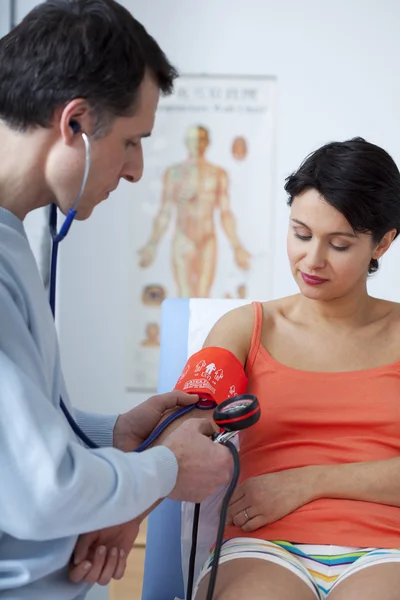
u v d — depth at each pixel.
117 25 1.01
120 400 3.26
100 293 3.22
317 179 1.37
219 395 1.37
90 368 3.25
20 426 0.91
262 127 3.16
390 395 1.41
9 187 1.05
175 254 3.21
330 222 1.37
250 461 1.42
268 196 3.18
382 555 1.24
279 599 1.16
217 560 1.14
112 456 0.99
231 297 3.23
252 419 1.17
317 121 3.15
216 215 3.20
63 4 1.02
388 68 3.12
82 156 1.03
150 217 3.20
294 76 3.14
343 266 1.40
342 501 1.33
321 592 1.25
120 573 1.13
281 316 1.53
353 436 1.40
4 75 1.01
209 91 3.15
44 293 1.08
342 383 1.43
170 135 3.17
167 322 1.73
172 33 3.13
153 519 1.57
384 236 1.47
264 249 3.21
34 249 2.56
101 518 0.95
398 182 1.42
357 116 3.14
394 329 1.50
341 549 1.28
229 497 1.14
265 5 3.12
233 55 3.14
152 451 1.05
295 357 1.48
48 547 1.01
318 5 3.11
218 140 3.17
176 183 3.19
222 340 1.48
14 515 0.91
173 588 1.53
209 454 1.12
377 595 1.15
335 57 3.13
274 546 1.28
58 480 0.90
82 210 1.09
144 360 3.25
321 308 1.50
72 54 0.99
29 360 0.98
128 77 1.02
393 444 1.39
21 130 1.03
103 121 1.02
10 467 0.90
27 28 1.02
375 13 3.11
